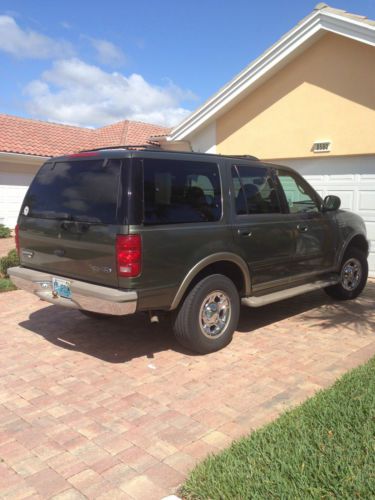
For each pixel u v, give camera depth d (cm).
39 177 541
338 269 689
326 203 665
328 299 750
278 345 543
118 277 437
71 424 376
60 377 466
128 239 429
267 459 305
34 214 529
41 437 358
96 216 455
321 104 925
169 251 457
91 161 482
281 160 1009
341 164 927
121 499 287
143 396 422
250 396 418
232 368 479
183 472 312
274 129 1002
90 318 650
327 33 891
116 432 363
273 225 569
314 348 531
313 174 970
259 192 570
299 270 617
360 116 875
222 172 528
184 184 486
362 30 810
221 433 358
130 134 2384
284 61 945
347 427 340
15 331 606
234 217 527
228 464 303
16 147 1986
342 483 277
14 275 548
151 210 450
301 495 269
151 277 446
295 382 444
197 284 495
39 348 545
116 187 446
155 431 363
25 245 545
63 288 488
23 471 316
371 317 650
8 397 425
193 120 1091
